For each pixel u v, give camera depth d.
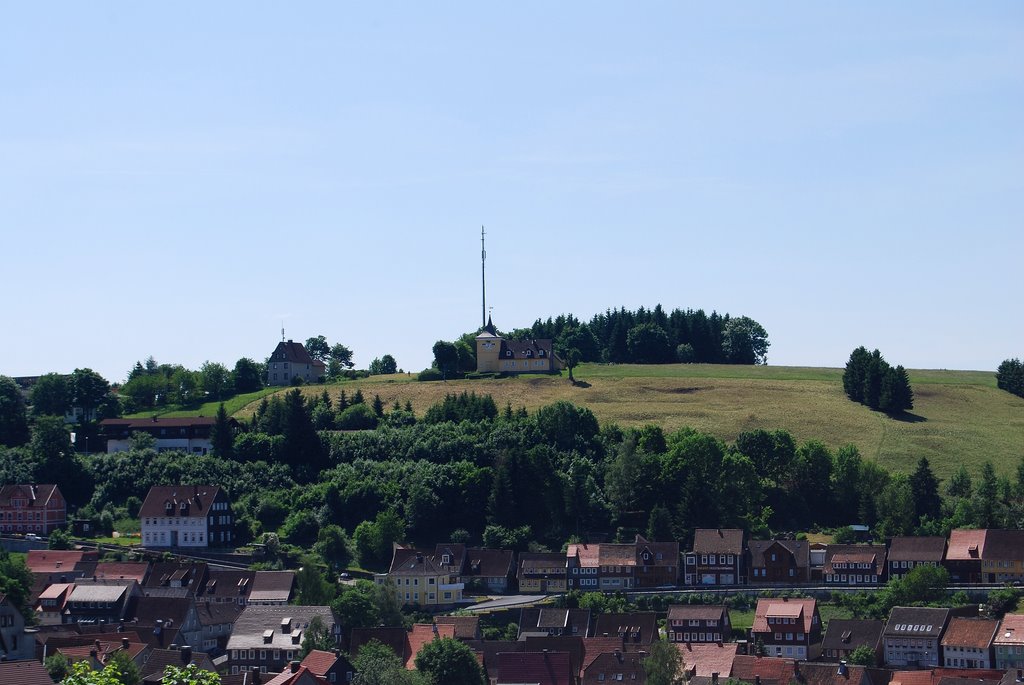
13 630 199.88
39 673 136.38
